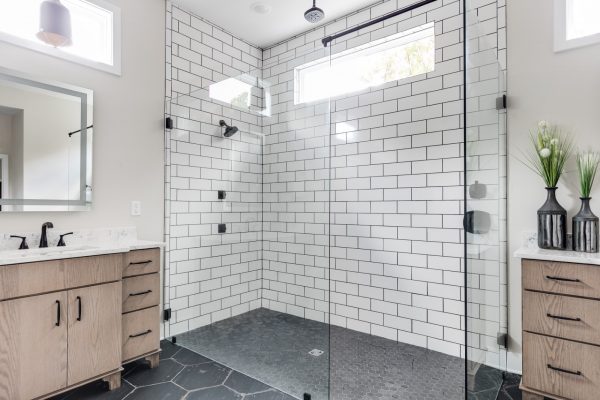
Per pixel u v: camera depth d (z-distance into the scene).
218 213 2.77
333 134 3.25
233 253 2.70
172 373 2.27
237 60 3.54
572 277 1.74
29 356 1.73
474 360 1.62
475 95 1.65
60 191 2.29
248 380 2.19
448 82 2.64
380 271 2.95
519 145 2.29
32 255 1.83
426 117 2.74
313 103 2.39
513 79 2.32
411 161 2.81
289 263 2.48
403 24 2.83
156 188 2.87
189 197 2.86
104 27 2.62
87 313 1.95
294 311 2.43
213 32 3.32
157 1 2.90
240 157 2.69
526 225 2.26
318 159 2.36
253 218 2.65
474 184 1.62
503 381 2.19
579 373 1.72
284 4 3.01
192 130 2.86
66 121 2.34
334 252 3.21
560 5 2.17
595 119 2.06
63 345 1.85
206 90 2.83
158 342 2.37
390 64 3.00
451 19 2.62
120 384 2.12
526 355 1.87
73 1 2.45
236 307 2.66
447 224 2.64
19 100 2.15
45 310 1.78
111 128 2.59
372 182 3.00
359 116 3.09
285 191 2.52
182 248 2.86
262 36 3.56
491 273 1.99
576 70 2.12
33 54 2.23
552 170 2.06
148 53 2.83
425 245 2.73
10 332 1.67
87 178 2.42
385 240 2.93
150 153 2.83
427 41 2.81
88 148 2.43
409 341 2.80
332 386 2.13
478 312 1.70
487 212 1.88
